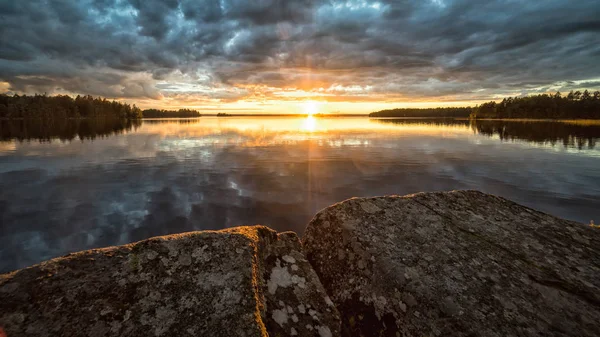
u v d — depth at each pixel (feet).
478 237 6.39
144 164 81.41
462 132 242.17
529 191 55.01
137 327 3.73
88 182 59.67
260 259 5.28
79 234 34.47
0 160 90.94
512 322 4.37
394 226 6.42
